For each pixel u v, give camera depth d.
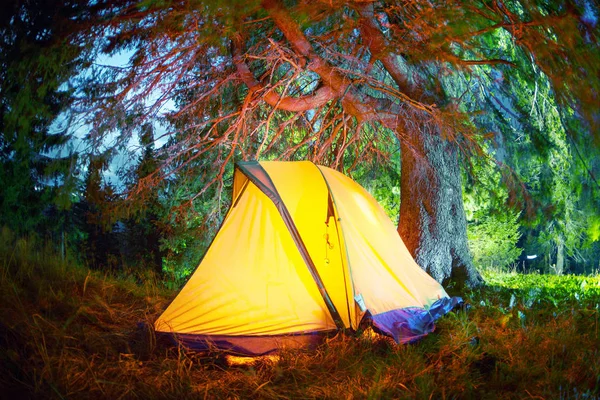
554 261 23.25
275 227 6.16
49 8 8.29
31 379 4.04
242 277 5.98
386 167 12.77
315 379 4.72
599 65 6.42
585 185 9.56
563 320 6.31
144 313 6.45
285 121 10.45
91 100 8.95
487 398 4.30
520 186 9.55
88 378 4.28
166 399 4.15
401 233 9.86
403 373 4.70
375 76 10.15
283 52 8.72
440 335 5.91
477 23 7.67
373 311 5.90
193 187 12.02
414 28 7.88
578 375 4.66
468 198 14.45
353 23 8.48
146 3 7.42
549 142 9.56
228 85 10.37
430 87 9.15
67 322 5.29
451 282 9.52
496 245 17.58
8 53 8.41
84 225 14.61
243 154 9.92
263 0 7.68
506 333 5.99
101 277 7.82
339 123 10.62
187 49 8.77
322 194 6.47
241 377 4.75
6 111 9.06
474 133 8.56
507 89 9.70
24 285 6.28
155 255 14.95
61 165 9.54
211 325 5.71
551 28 6.75
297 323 5.81
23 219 12.47
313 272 5.96
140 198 10.38
